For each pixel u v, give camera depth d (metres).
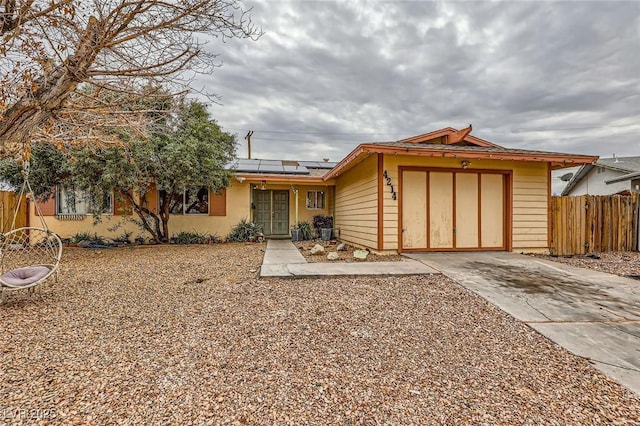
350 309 3.68
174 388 2.13
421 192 7.77
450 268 5.79
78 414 1.85
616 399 2.09
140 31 2.57
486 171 7.98
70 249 9.30
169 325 3.21
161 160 8.72
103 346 2.74
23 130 2.62
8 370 2.32
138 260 7.17
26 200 9.68
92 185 8.30
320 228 12.29
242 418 1.85
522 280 4.98
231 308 3.70
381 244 7.45
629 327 3.26
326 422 1.83
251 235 11.69
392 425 1.81
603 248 8.40
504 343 2.91
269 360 2.54
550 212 8.20
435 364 2.52
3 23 2.35
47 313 3.56
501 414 1.92
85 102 3.14
